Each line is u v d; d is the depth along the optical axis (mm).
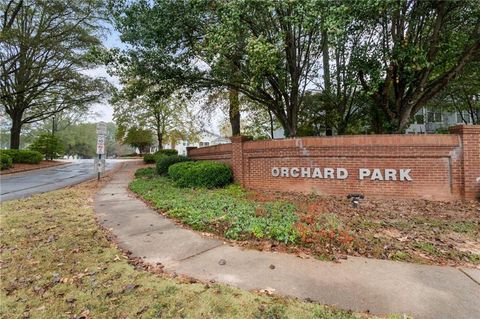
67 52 22281
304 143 8570
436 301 2787
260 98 11797
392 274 3361
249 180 9742
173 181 11023
